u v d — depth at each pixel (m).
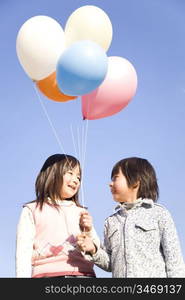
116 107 3.07
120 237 2.78
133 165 2.98
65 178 2.95
